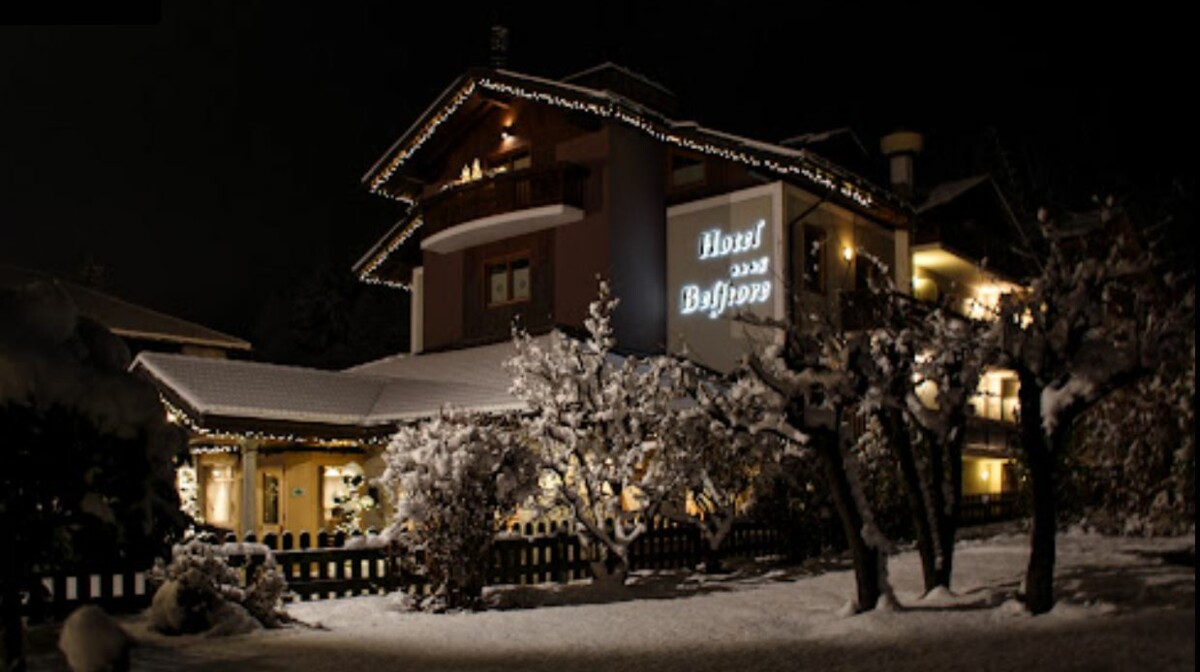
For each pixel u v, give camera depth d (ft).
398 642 31.19
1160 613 31.86
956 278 106.63
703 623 34.96
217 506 80.64
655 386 50.96
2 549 20.80
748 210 84.33
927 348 41.22
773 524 55.31
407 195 104.42
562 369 50.70
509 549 47.06
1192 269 37.52
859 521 36.27
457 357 86.53
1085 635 28.45
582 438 49.24
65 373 21.67
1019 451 64.34
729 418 41.32
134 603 33.27
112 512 22.18
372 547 43.45
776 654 28.27
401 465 41.42
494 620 36.24
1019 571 44.37
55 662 26.37
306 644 30.53
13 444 20.86
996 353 36.09
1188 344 34.04
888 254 94.27
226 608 32.37
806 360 37.63
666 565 53.36
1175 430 51.06
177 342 100.07
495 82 91.04
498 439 41.98
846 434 37.68
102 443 22.26
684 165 89.92
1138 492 53.42
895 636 30.60
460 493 39.86
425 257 99.14
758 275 82.58
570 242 87.61
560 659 28.07
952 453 39.96
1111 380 33.63
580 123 86.58
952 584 41.57
